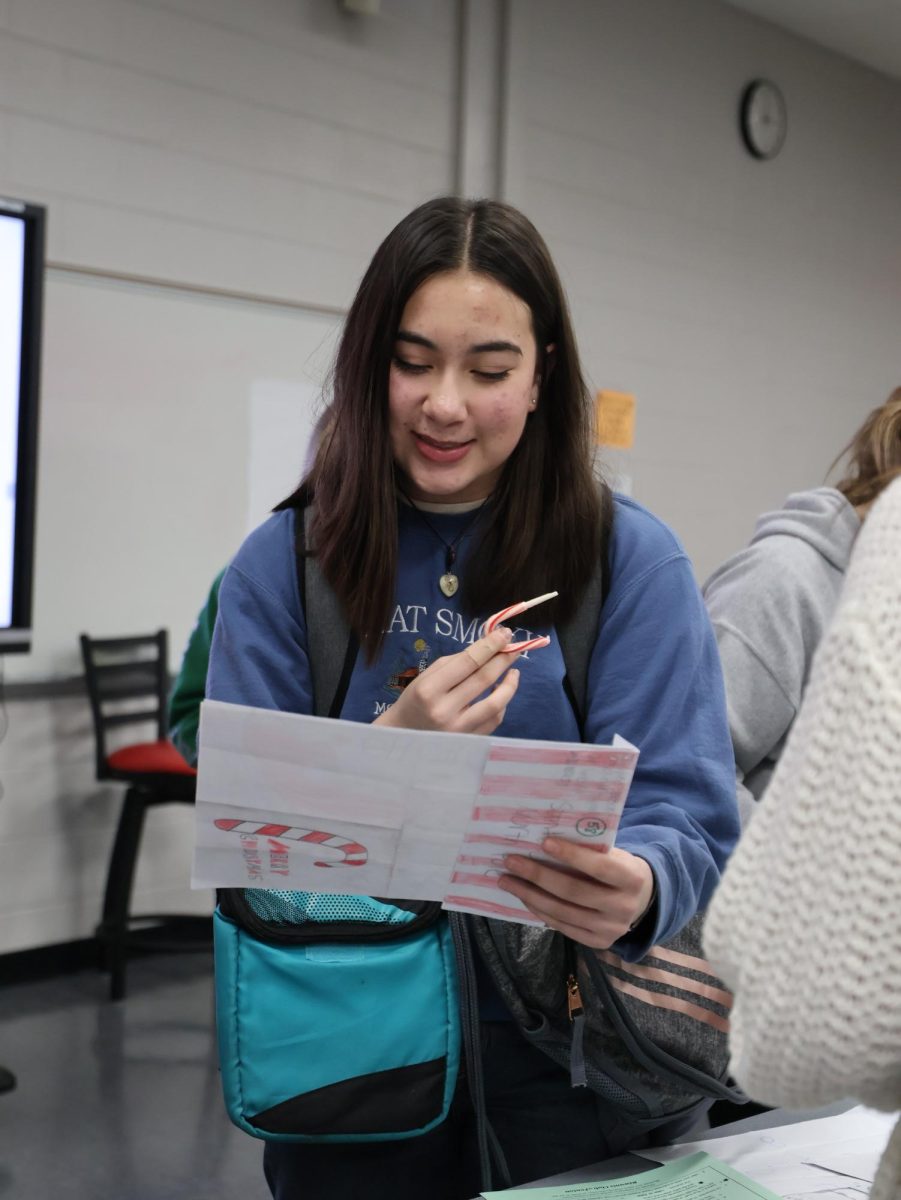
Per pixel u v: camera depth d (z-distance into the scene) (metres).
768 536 1.42
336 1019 1.01
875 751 0.52
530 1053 1.08
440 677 0.88
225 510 3.72
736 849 0.60
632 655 1.02
